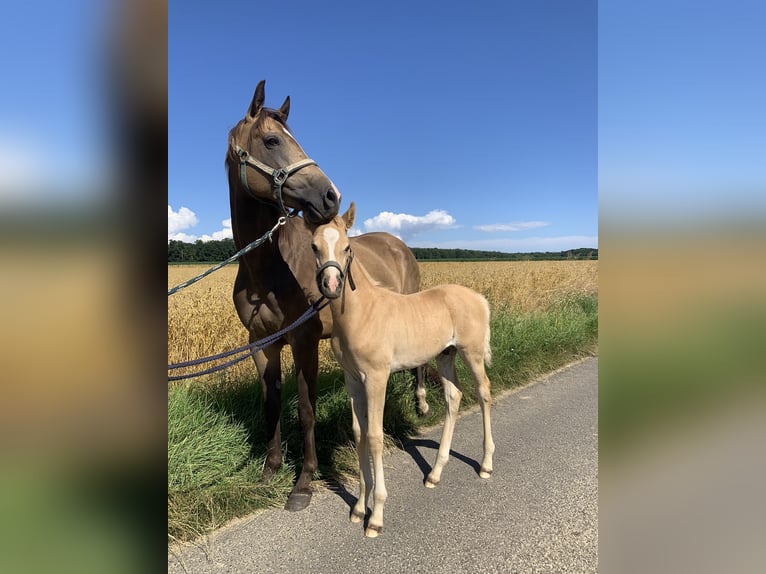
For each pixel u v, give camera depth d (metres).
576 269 18.56
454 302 3.65
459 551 2.72
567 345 7.69
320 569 2.58
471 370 3.72
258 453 3.80
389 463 3.93
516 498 3.29
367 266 4.73
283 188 3.07
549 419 4.86
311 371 3.47
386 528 2.96
